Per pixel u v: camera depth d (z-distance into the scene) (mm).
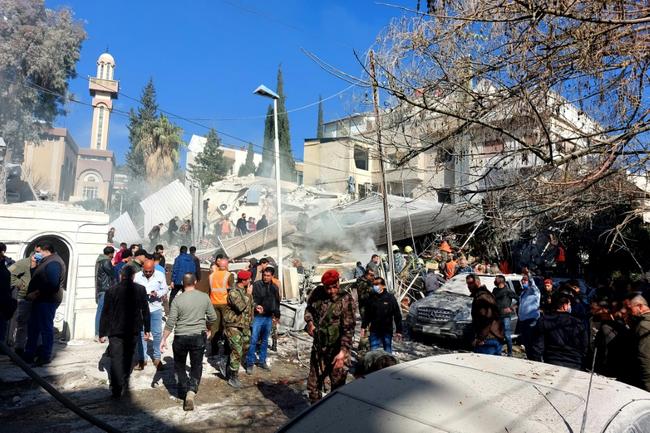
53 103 26375
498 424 2012
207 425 5133
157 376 6668
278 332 10109
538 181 4977
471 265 15047
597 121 5164
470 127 5320
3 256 6199
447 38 5082
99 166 59406
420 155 7098
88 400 5645
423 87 5227
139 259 7492
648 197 5062
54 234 9148
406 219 17062
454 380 2473
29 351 6562
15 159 27359
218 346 8203
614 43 4477
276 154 13266
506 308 8898
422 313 10289
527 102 4484
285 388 6543
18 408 5297
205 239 21906
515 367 2754
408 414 2150
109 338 5750
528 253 15305
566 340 5527
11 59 22844
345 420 2211
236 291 6551
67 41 24766
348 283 13562
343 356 4805
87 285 9430
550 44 4633
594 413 2143
